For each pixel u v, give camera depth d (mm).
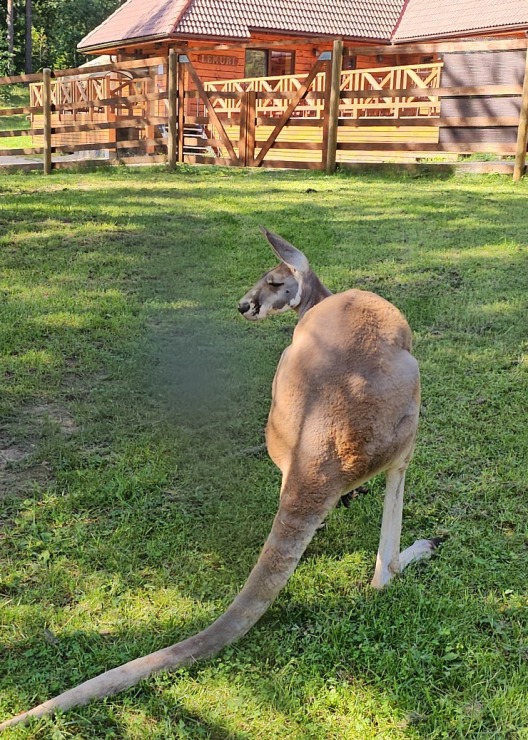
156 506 4445
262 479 4742
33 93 28594
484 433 5207
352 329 3484
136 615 3580
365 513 4426
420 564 3988
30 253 8586
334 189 12086
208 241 9039
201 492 4574
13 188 12570
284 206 10727
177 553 4027
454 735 2965
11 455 4930
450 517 4406
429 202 10727
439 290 7527
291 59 27062
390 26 27969
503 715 3031
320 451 3336
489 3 25172
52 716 2953
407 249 8672
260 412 5562
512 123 12461
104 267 8227
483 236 9016
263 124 15086
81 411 5434
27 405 5543
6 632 3469
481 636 3477
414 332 6711
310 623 3578
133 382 5895
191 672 3211
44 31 56562
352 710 3059
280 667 3295
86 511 4383
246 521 4305
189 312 7195
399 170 13578
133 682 3102
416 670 3256
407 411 3475
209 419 5438
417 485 4680
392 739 2934
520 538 4188
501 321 6816
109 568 3891
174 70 14828
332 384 3375
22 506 4387
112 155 20375
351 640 3438
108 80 21281
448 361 6176
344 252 8594
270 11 26156
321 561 4004
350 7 27531
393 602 3658
